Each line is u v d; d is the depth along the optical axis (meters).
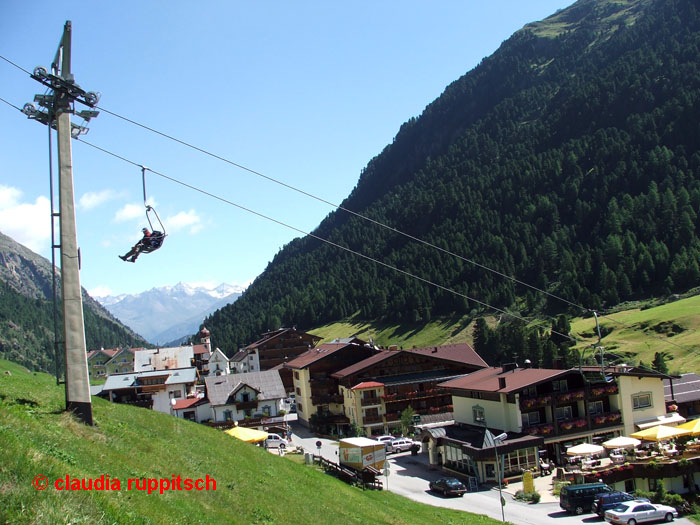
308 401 92.56
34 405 20.75
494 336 144.00
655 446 53.16
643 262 160.50
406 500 41.81
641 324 126.69
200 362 166.62
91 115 22.56
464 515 39.47
